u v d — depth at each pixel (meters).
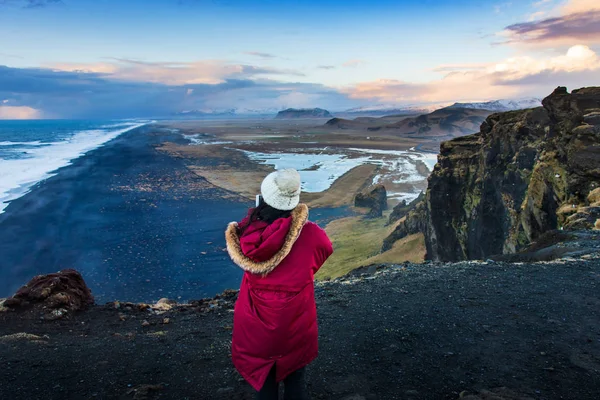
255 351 2.83
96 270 41.59
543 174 19.34
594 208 13.33
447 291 7.00
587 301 6.09
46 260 43.44
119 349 5.21
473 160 32.25
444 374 4.21
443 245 33.69
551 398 3.69
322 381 4.16
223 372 4.45
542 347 4.68
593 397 3.67
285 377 2.94
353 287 7.81
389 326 5.52
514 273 7.92
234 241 2.98
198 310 7.35
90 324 6.54
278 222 2.81
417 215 42.84
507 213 24.78
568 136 18.38
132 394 4.00
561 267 8.05
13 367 4.61
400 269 9.43
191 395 3.97
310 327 2.92
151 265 43.28
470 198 30.91
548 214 18.50
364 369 4.39
